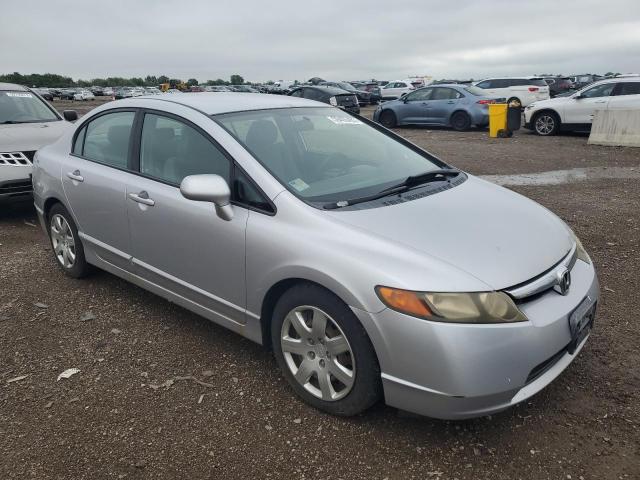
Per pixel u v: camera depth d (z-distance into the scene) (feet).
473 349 7.53
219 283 10.41
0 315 13.21
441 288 7.72
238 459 8.35
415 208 9.63
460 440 8.63
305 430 8.95
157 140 11.91
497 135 51.52
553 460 8.16
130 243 12.36
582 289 9.13
